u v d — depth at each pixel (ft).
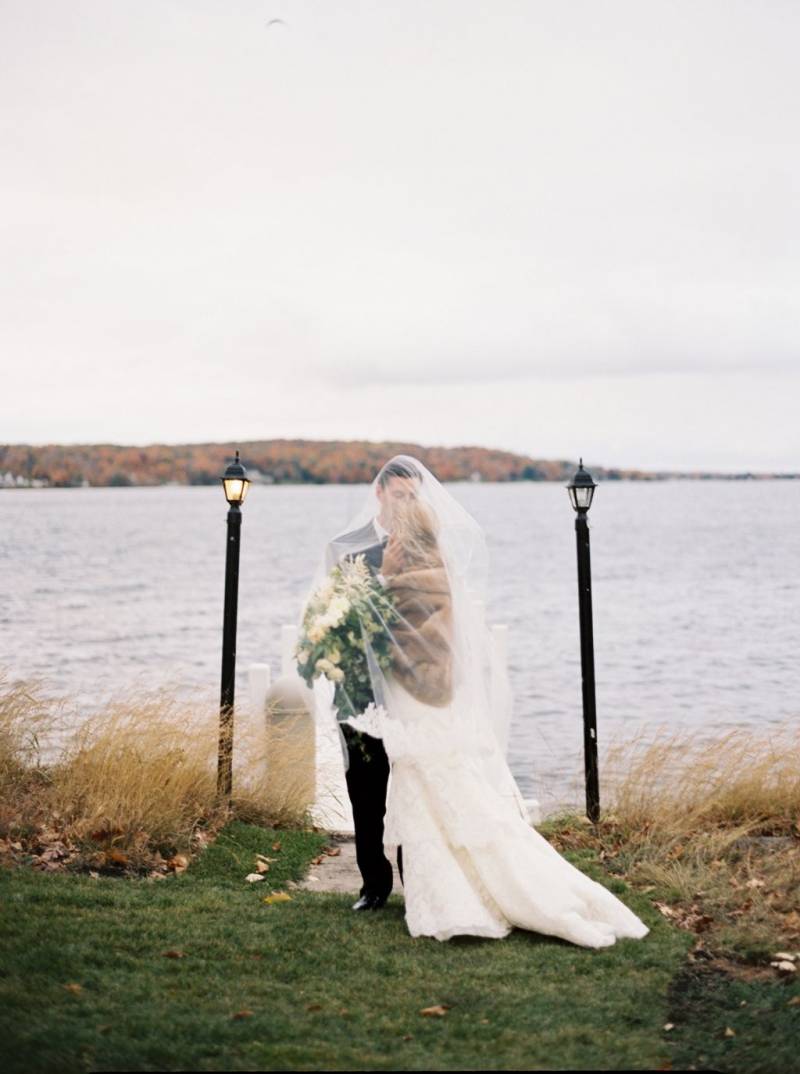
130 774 24.68
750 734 28.17
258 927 18.97
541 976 16.94
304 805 28.25
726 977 17.08
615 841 25.66
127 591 157.69
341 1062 13.44
